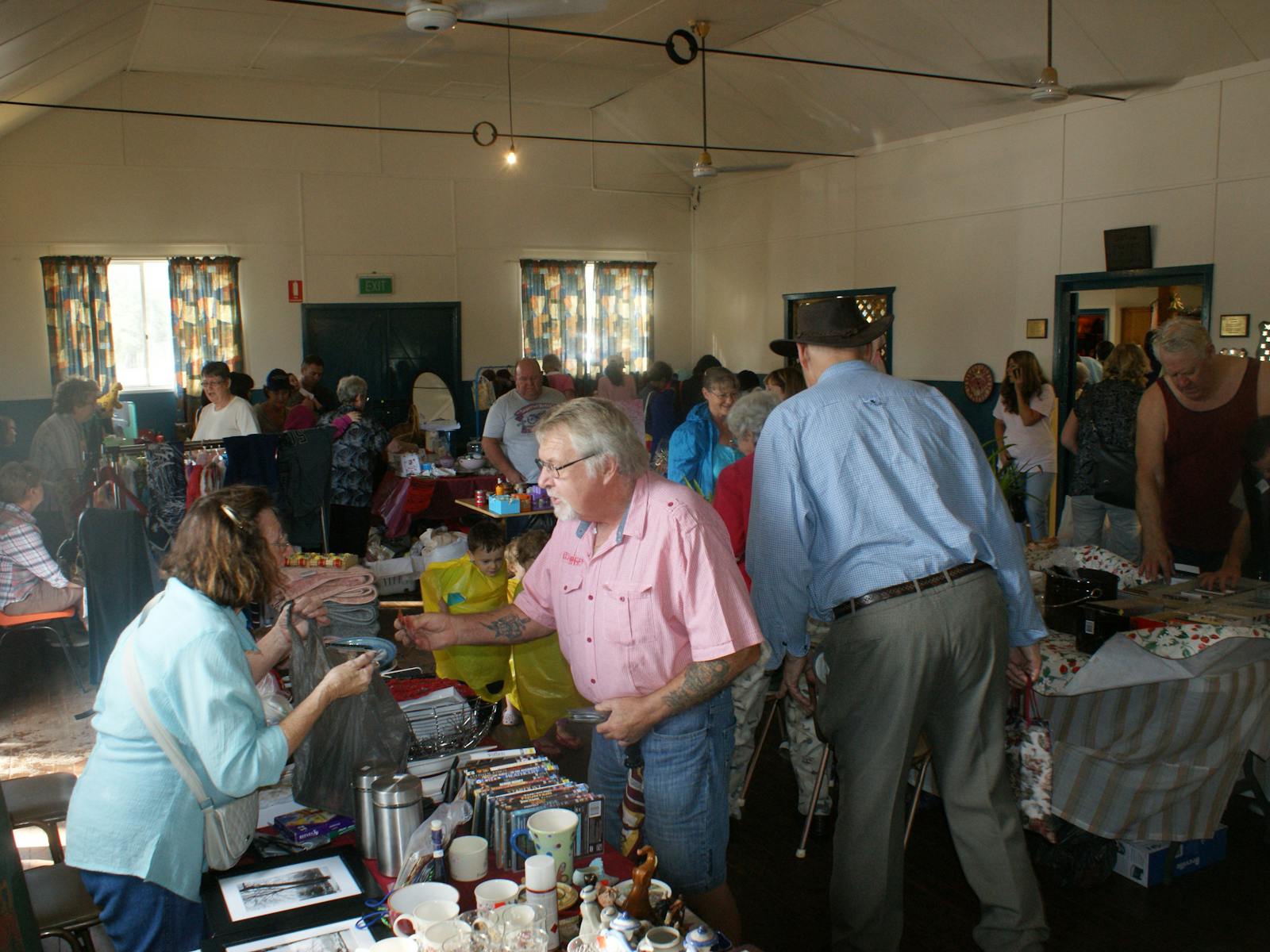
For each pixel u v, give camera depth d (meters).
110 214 10.25
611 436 2.05
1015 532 2.50
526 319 12.44
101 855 1.92
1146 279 7.96
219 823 1.95
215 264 10.71
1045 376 8.71
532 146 12.29
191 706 1.87
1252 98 7.14
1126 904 3.04
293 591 3.15
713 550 2.10
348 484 6.54
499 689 3.93
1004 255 9.09
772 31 9.01
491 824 1.94
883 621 2.32
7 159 9.76
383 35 9.05
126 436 9.22
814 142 10.71
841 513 2.38
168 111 10.39
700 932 1.57
